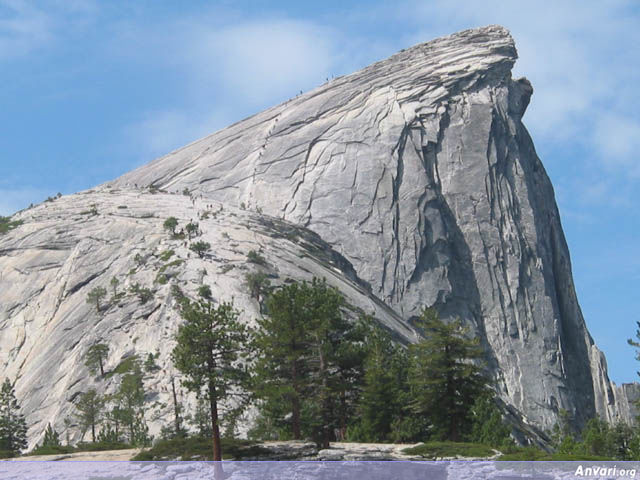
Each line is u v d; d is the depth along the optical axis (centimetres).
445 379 8200
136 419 11862
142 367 16300
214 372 6291
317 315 8300
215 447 6197
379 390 8769
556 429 12938
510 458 6606
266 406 7950
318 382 8000
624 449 9250
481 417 9012
